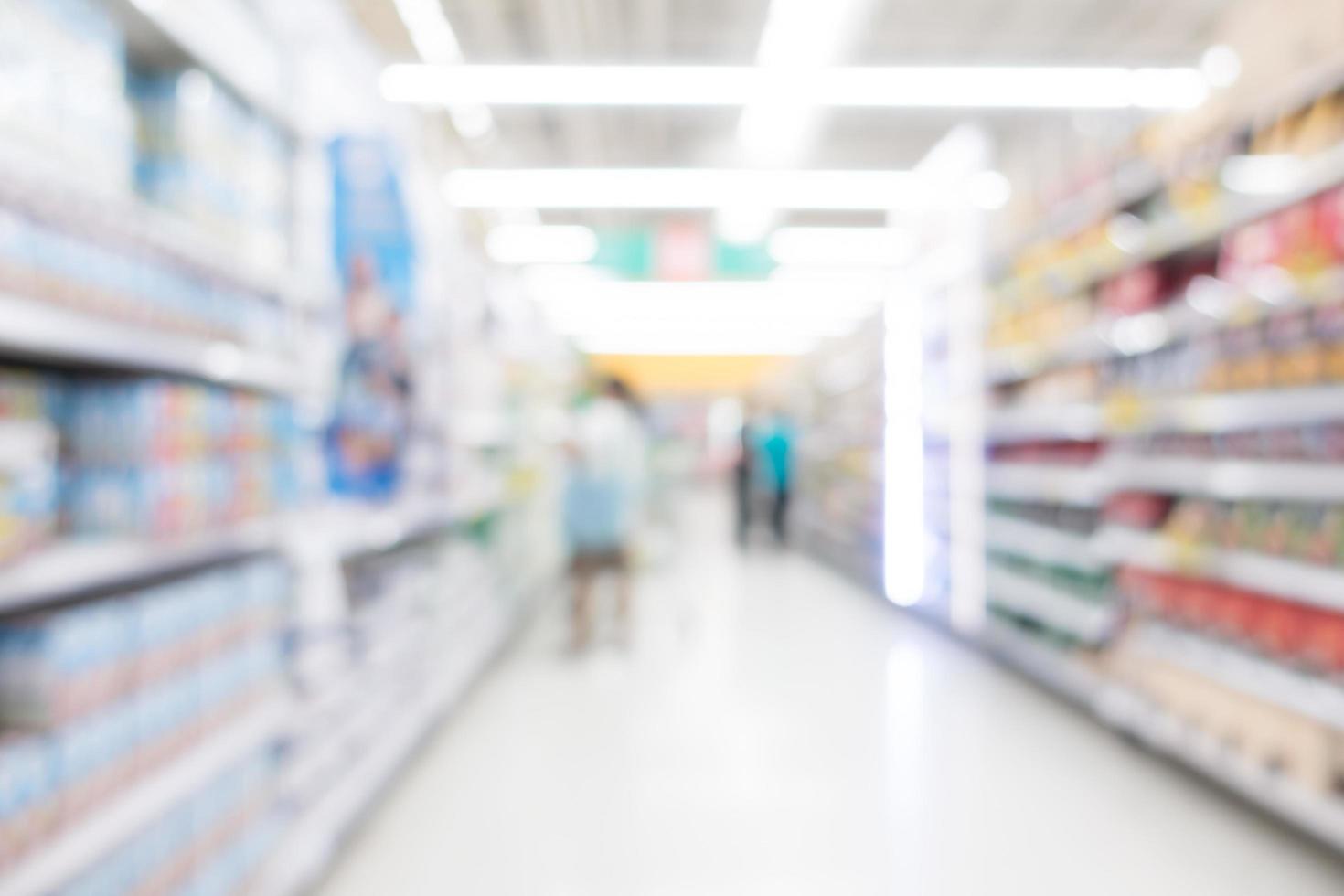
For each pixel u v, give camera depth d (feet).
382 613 10.88
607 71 17.76
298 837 8.19
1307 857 9.23
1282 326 9.81
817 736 13.30
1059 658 14.89
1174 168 11.69
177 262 6.36
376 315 9.70
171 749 6.17
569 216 41.34
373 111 10.32
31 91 4.85
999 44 25.62
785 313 46.80
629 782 11.46
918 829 9.96
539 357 26.53
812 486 39.63
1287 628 9.77
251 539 7.42
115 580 6.95
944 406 20.68
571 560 19.17
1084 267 13.98
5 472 4.93
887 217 40.34
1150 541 12.44
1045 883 8.67
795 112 22.38
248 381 7.43
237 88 7.25
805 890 8.61
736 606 25.22
